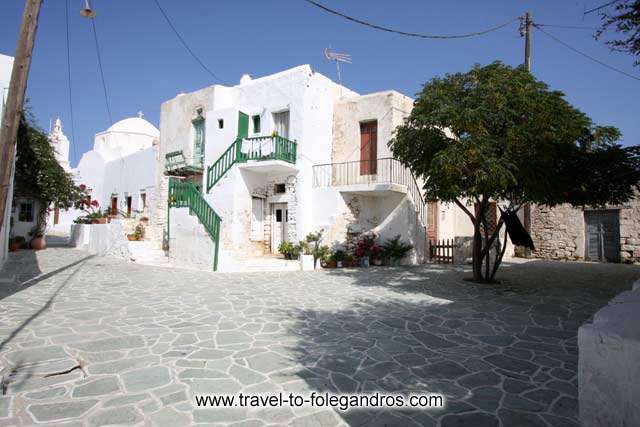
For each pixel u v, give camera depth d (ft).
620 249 51.37
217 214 43.34
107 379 11.93
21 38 15.38
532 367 13.64
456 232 60.75
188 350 14.75
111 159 81.76
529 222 59.21
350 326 18.72
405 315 21.06
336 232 46.37
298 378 12.38
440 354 14.89
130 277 32.96
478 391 11.65
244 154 47.29
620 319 9.05
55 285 27.84
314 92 49.75
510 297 26.40
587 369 8.60
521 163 24.53
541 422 9.80
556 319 20.44
